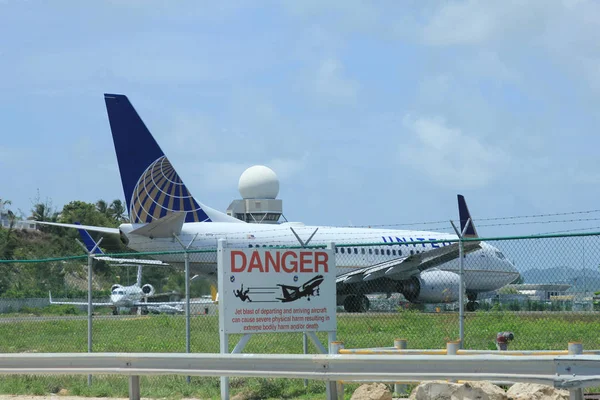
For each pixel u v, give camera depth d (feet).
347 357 40.96
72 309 181.98
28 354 48.16
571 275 53.78
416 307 155.02
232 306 49.93
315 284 51.65
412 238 160.25
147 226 134.21
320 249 52.08
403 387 50.80
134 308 192.24
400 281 154.10
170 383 56.44
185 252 58.23
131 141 138.62
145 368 45.88
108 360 46.80
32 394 55.16
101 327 116.78
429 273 156.35
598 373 35.27
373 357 40.37
